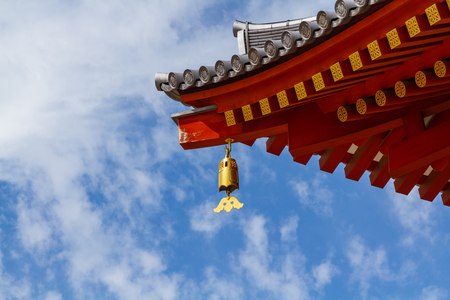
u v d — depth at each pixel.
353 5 6.68
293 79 7.77
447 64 6.79
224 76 7.83
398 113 8.05
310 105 8.39
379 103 7.51
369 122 8.13
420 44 6.78
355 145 9.27
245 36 9.98
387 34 6.74
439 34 6.62
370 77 7.56
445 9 6.20
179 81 8.13
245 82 8.05
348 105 7.90
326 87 7.47
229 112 8.33
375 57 6.89
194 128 8.62
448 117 7.71
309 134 8.27
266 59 7.55
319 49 7.31
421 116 7.90
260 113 8.16
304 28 7.06
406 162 7.84
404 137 8.28
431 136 7.69
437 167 8.62
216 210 8.48
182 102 8.55
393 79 7.42
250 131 8.48
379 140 8.84
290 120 8.44
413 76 7.23
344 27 7.02
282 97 7.90
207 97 8.37
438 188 9.62
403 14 6.60
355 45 7.11
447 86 7.35
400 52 6.84
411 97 7.55
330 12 6.89
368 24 6.82
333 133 8.13
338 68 7.27
